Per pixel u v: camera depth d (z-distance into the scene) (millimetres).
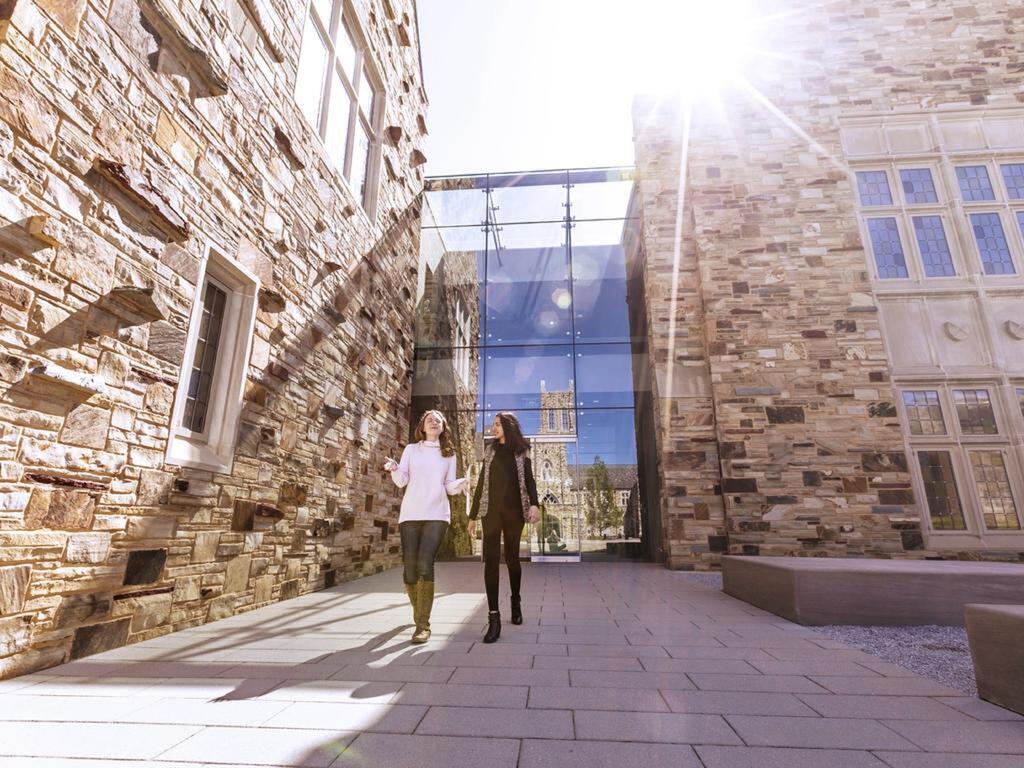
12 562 2295
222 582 3896
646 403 10055
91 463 2732
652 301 9180
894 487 7523
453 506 10227
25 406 2367
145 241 3145
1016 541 7262
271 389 4668
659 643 3180
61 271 2557
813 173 9000
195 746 1628
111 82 2898
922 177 8945
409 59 9641
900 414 7988
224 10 4004
